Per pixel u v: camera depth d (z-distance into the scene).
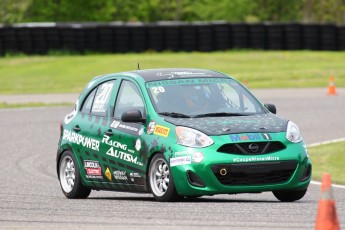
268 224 20.92
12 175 39.28
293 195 27.03
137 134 27.44
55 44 115.31
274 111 28.72
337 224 18.02
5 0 172.38
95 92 30.55
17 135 55.56
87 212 24.30
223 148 25.53
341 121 59.78
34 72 104.69
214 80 28.89
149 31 116.44
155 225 21.00
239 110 27.81
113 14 176.50
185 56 111.62
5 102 76.62
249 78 95.44
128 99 28.75
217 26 116.69
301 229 20.14
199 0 181.38
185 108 27.47
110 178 28.70
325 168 40.59
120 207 25.28
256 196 30.14
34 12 170.62
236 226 20.59
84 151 29.81
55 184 35.78
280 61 108.94
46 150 48.97
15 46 114.56
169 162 25.92
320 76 96.75
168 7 180.50
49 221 22.33
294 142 26.33
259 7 188.38
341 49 117.62
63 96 84.25
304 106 69.56
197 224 21.02
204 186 25.42
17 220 22.70
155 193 26.61
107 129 28.86
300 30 117.62
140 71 29.73
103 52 116.12
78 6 170.12
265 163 25.59
